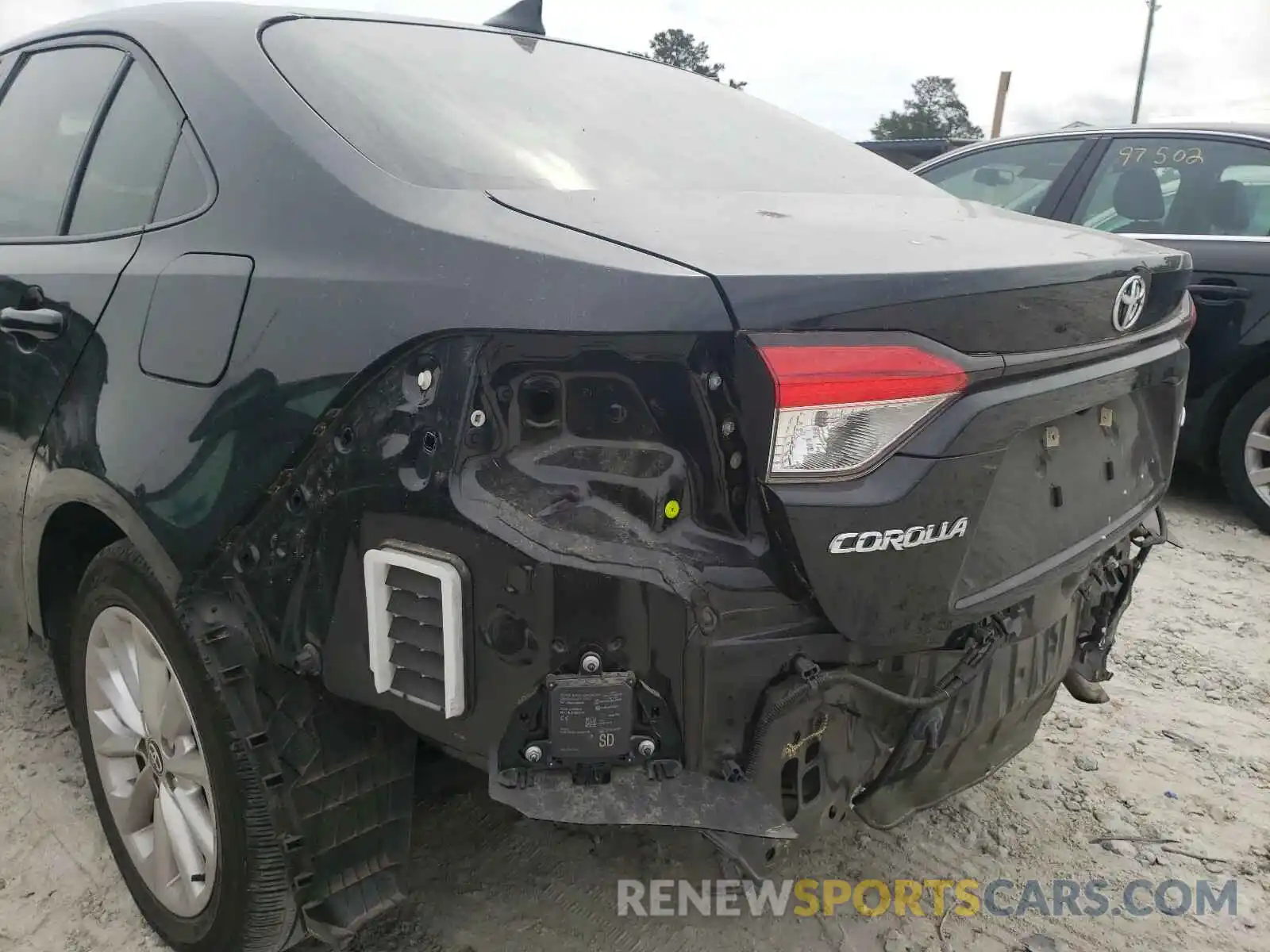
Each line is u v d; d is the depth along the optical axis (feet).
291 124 6.15
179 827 6.56
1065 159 16.90
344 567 5.41
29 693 10.13
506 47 7.90
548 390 5.12
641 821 4.86
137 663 6.76
